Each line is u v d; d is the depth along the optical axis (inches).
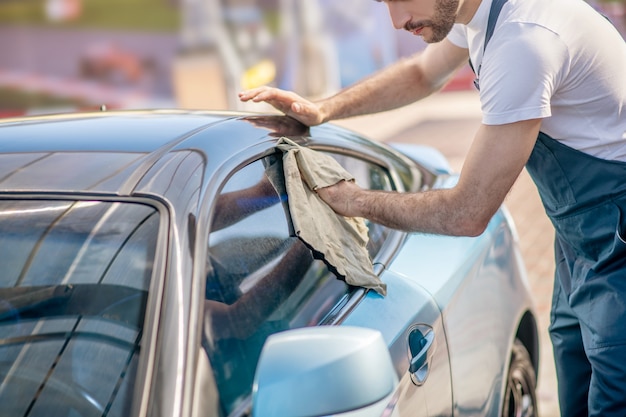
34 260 62.7
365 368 54.3
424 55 105.2
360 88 103.0
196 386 55.9
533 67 74.6
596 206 82.9
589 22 78.0
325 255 75.8
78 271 61.6
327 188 82.0
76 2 437.7
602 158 81.7
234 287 64.5
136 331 57.7
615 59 79.5
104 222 63.7
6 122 83.8
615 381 81.9
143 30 423.5
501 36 75.9
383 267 84.7
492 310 98.1
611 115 80.7
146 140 73.9
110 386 56.0
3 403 57.2
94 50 438.3
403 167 108.0
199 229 63.5
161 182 66.2
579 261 87.7
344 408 53.6
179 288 59.3
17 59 440.1
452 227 80.6
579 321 88.5
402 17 79.5
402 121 406.6
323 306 73.2
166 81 428.8
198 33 355.6
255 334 64.1
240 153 74.4
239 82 354.9
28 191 67.1
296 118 93.9
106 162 69.6
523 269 116.1
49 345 58.9
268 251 70.6
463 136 364.5
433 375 78.4
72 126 79.4
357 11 416.2
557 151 82.8
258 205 72.5
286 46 382.3
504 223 114.1
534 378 116.0
